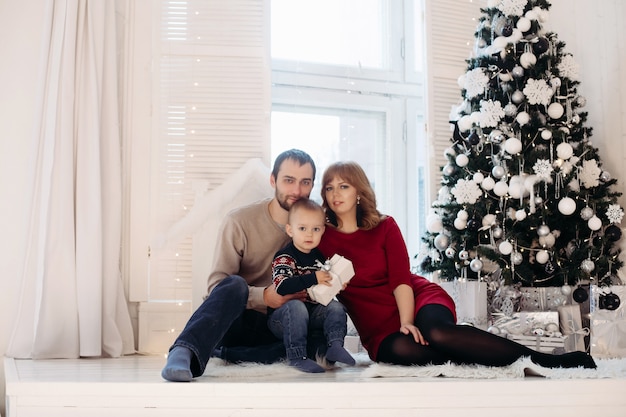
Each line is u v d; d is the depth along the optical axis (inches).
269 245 102.9
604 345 117.3
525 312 110.4
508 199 124.3
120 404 73.8
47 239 115.6
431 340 88.0
